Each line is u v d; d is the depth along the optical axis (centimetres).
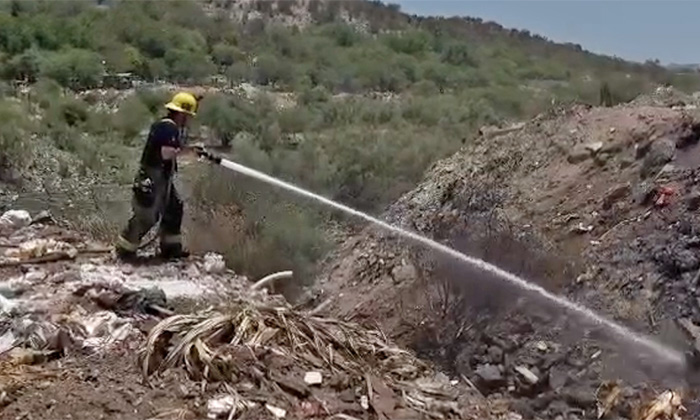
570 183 1153
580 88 2541
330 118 3081
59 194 1712
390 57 5038
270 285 835
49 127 2556
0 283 642
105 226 962
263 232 1272
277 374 484
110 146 2530
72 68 3747
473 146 1436
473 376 843
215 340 505
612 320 853
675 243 910
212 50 4934
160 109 3177
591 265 950
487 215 1145
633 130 1173
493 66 5147
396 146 2219
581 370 795
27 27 4116
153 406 445
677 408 680
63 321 558
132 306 598
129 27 4747
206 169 1434
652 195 1019
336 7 7912
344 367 511
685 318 815
